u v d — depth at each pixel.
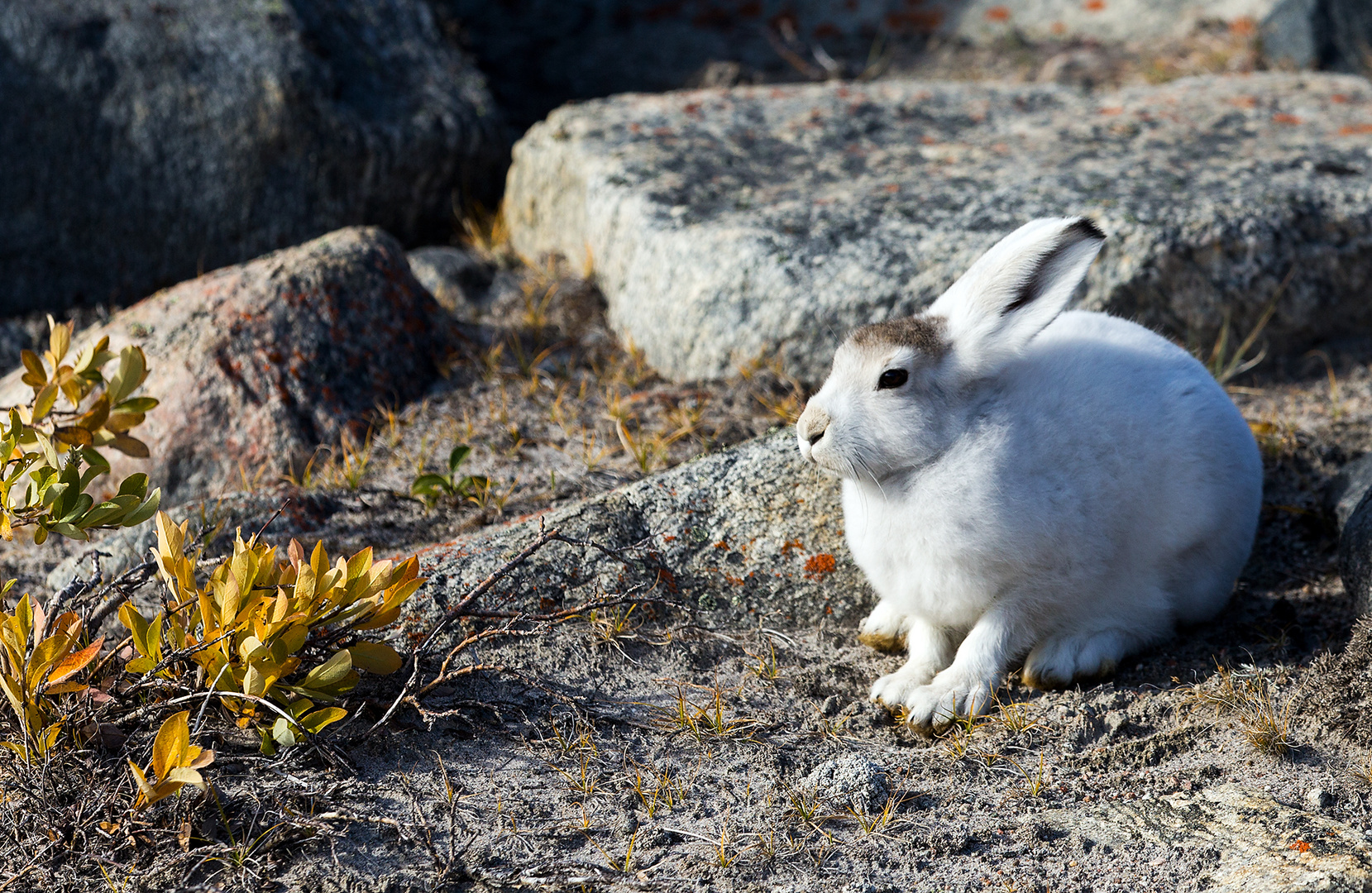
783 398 10.38
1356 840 5.68
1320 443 9.67
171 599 6.97
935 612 7.11
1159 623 7.41
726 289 10.78
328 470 9.83
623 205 11.96
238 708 6.32
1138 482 6.91
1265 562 8.53
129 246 13.20
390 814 6.12
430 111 14.54
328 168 13.72
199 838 5.85
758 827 6.11
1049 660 7.16
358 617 6.53
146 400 7.52
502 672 7.12
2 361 12.22
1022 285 6.68
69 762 6.02
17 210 12.72
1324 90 14.61
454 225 14.95
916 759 6.65
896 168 12.54
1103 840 5.92
